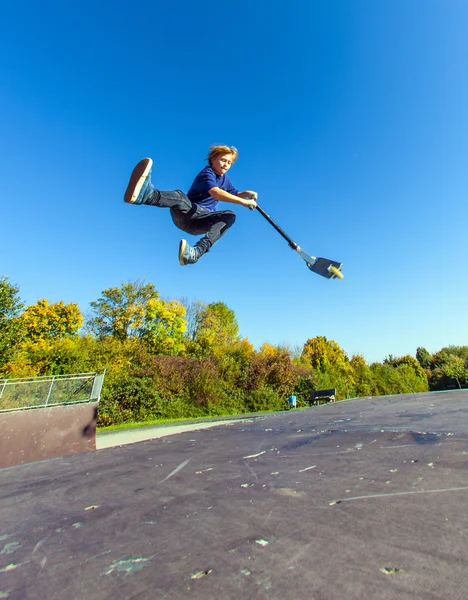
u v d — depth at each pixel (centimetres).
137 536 104
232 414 1656
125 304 2489
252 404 1773
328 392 1812
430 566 69
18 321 1309
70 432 696
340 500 115
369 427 272
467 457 150
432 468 139
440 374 3903
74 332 2427
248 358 2005
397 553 76
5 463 606
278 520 104
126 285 2522
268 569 75
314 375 2272
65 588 78
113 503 146
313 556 79
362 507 106
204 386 1631
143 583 76
